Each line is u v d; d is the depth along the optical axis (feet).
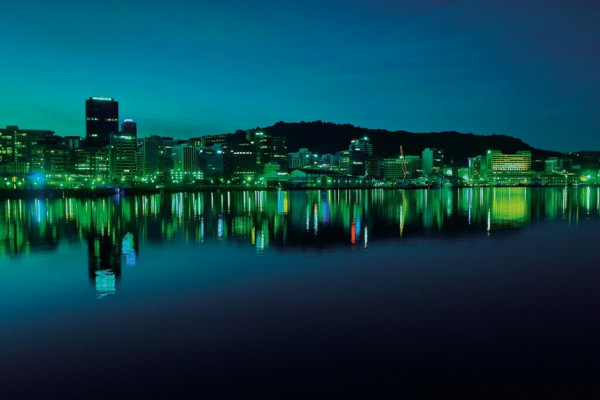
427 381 37.14
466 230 139.13
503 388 35.96
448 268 80.33
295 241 115.75
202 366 39.91
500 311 54.80
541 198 387.75
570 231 135.64
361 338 46.16
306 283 69.26
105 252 100.01
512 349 43.09
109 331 48.49
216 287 67.05
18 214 225.97
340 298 60.85
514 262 85.76
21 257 93.91
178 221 178.50
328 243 111.96
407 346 44.01
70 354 42.57
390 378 37.63
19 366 40.14
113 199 438.81
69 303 58.90
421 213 213.66
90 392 35.65
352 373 38.55
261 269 79.92
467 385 36.45
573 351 42.55
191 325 50.24
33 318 52.85
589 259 88.69
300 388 36.11
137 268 81.35
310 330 48.49
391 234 129.70
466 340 45.42
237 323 50.88
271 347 43.96
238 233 134.31
